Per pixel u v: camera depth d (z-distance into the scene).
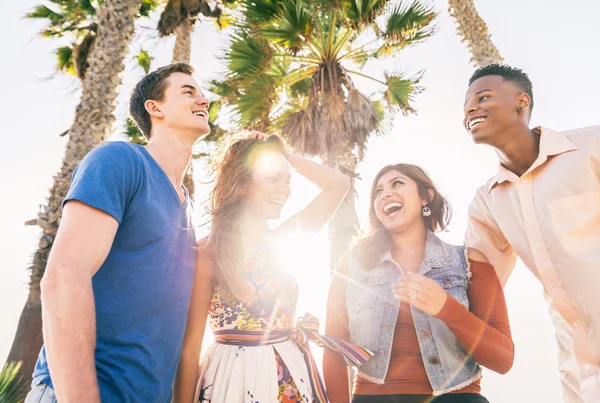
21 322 5.99
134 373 1.68
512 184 2.56
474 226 2.76
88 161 1.74
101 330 1.67
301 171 2.76
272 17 7.38
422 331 2.17
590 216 2.31
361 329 2.31
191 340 2.08
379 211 2.54
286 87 8.49
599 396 2.15
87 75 6.71
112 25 6.85
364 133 7.66
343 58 8.14
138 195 1.80
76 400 1.37
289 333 2.27
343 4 7.09
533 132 2.55
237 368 2.06
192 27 10.45
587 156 2.33
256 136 2.65
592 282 2.24
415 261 2.45
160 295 1.80
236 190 2.38
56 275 1.47
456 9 7.10
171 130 2.11
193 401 2.07
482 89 2.52
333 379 2.30
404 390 2.10
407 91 8.58
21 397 5.52
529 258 2.46
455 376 2.09
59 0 8.89
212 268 2.19
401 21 7.46
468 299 2.28
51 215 6.16
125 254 1.76
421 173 2.57
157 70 2.21
